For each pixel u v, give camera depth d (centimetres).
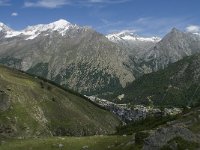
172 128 8031
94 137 10825
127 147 8850
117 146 9375
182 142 7606
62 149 10188
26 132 18700
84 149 9950
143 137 8694
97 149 9812
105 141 10169
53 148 10306
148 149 7962
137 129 13775
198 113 8975
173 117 11969
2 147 11038
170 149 7556
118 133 14612
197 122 8588
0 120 18250
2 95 19838
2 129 17725
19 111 19975
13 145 11038
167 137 7875
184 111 11806
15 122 18938
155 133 8181
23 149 10575
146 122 14962
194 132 7988
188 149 7394
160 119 13612
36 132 19288
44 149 10294
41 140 11044
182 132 7862
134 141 8975
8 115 19088
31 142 11038
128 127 15788
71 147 10175
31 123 19712
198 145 7494
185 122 8725
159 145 7800
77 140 10606
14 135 17912
